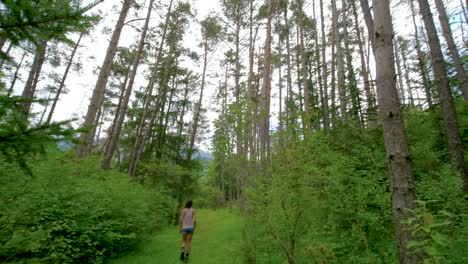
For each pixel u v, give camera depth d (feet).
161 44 55.11
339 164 18.38
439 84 23.40
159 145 59.72
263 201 15.14
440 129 26.61
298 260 13.83
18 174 15.90
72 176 24.12
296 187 13.76
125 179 31.78
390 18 11.92
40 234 7.58
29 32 6.52
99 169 30.35
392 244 14.37
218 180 121.49
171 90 71.00
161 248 24.44
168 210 39.37
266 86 41.86
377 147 22.18
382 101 11.24
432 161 20.67
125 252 22.93
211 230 33.88
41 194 18.02
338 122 35.14
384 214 15.46
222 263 18.65
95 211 20.22
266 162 16.14
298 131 16.72
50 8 6.16
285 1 56.70
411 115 28.76
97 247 20.48
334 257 13.58
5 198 13.74
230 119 27.07
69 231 17.99
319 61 61.52
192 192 45.42
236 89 66.03
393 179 10.38
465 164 20.54
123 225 22.26
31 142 5.91
